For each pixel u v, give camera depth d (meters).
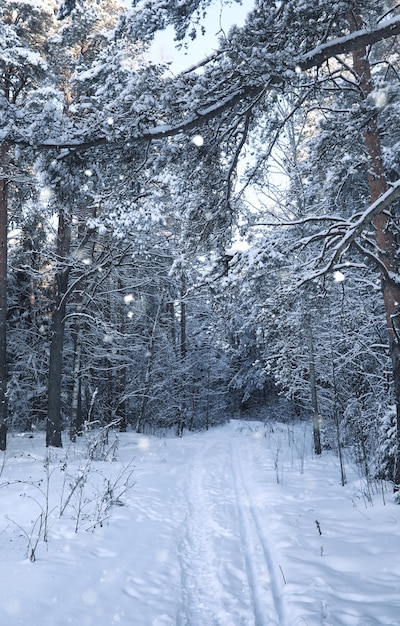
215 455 14.65
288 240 7.26
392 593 3.99
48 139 4.72
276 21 4.33
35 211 15.09
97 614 3.55
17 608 3.32
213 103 4.85
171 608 3.86
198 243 6.92
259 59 4.20
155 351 24.36
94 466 10.02
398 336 7.53
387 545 5.24
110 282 18.61
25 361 18.64
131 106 4.72
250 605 4.00
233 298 7.63
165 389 26.20
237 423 29.55
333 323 11.38
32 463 10.65
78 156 5.05
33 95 5.62
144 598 4.01
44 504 6.36
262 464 12.12
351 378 12.33
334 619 3.50
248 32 4.16
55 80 13.40
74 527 5.54
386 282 7.64
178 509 7.40
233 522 6.68
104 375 22.88
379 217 7.91
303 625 3.38
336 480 9.72
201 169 6.13
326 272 7.19
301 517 6.68
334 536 5.74
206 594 4.26
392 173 9.22
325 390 14.67
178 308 28.88
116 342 19.19
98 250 16.06
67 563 4.37
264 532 6.16
